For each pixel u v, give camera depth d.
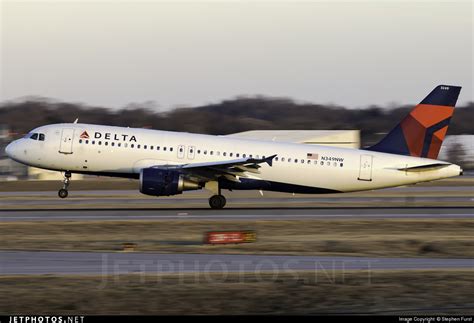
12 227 151.00
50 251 122.31
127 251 122.44
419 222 161.88
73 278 98.75
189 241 135.00
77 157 192.50
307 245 130.38
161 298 88.81
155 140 192.12
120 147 191.62
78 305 86.06
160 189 181.88
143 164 190.75
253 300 88.25
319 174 193.00
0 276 100.25
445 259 118.56
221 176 188.50
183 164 190.50
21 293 90.62
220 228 151.12
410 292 92.00
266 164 191.88
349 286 94.81
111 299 88.38
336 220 164.38
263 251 123.69
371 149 198.38
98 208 194.25
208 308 85.19
